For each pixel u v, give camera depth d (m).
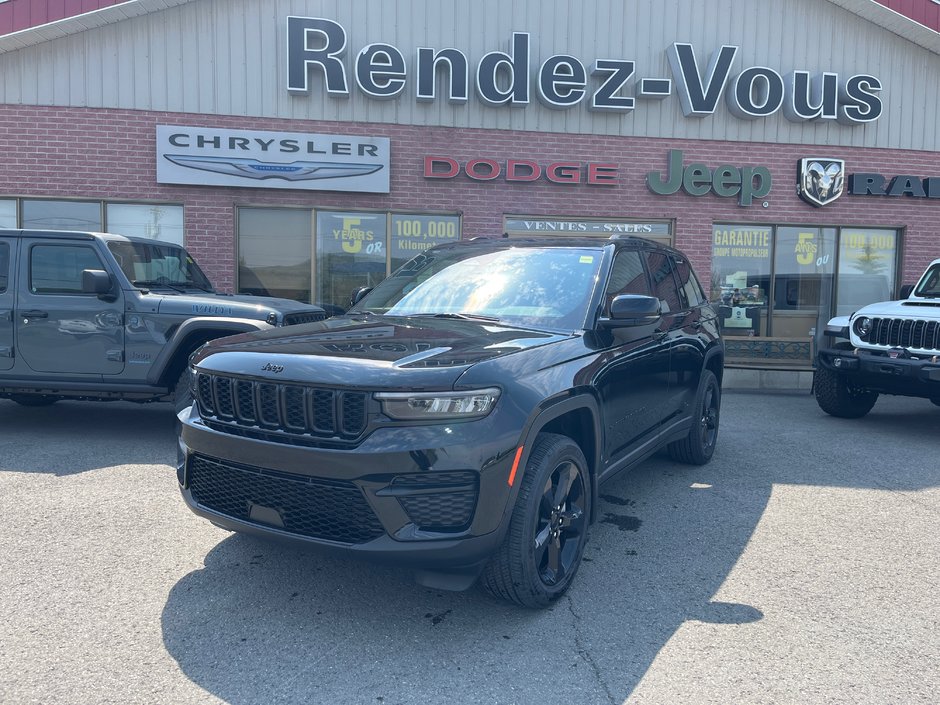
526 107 11.16
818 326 12.27
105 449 6.08
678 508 4.85
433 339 3.36
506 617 3.24
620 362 3.98
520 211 11.24
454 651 2.94
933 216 12.38
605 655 2.93
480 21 10.99
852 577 3.74
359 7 10.73
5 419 7.36
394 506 2.80
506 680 2.73
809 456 6.36
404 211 11.01
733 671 2.82
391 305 4.34
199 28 10.45
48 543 4.00
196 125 10.50
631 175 11.49
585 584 3.62
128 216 10.55
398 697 2.61
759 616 3.29
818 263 12.21
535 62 11.17
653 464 6.04
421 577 3.03
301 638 3.03
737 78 11.48
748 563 3.92
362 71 10.59
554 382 3.27
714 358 5.99
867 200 12.21
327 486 2.88
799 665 2.87
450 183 11.05
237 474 3.15
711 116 11.66
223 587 3.49
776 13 11.73
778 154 11.89
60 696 2.57
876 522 4.61
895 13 11.70
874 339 7.35
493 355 3.14
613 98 11.11
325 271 10.93
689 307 5.56
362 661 2.85
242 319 6.08
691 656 2.93
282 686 2.67
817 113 11.74
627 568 3.83
